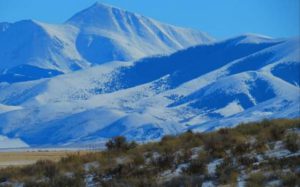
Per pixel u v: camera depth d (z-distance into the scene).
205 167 54.19
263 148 57.66
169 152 63.09
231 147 60.41
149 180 52.44
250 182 47.44
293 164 50.19
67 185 57.12
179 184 49.97
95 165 64.25
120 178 56.03
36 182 59.62
